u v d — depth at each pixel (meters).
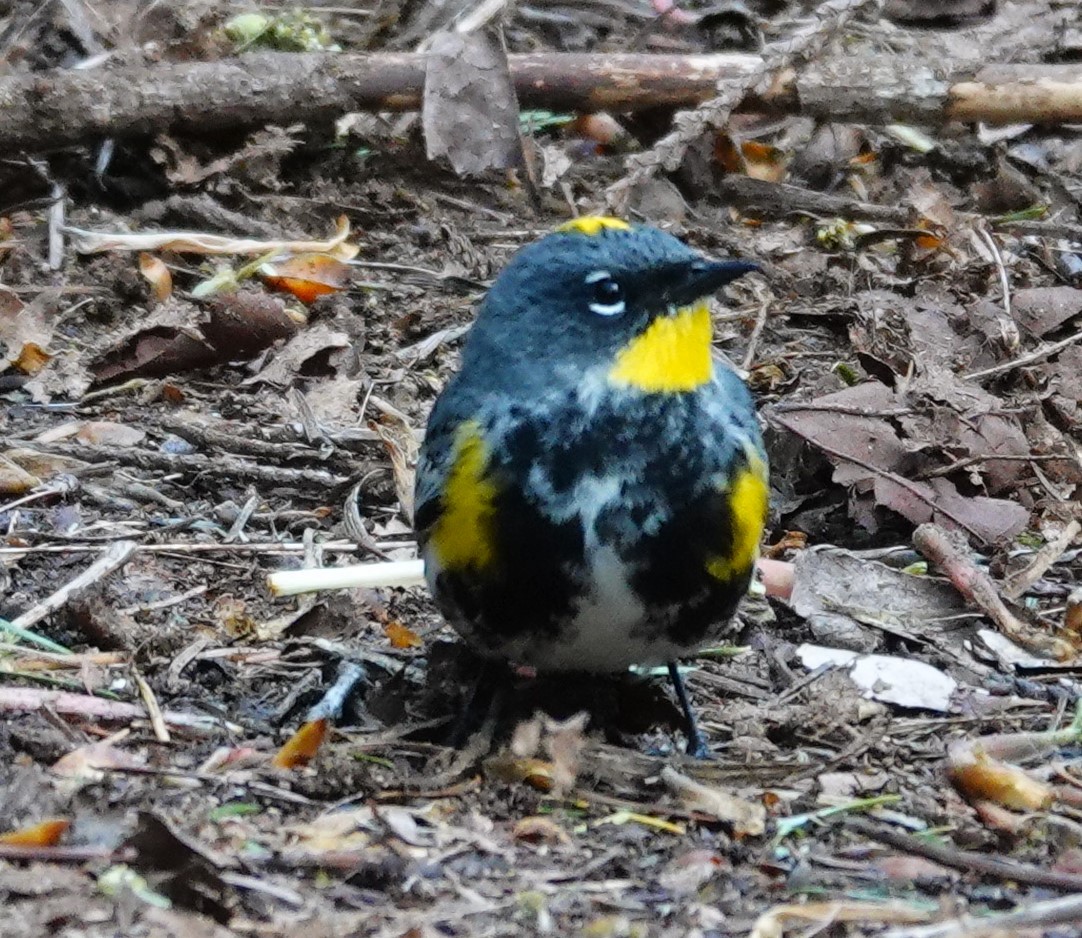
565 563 8.29
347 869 7.40
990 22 19.66
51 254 14.65
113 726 8.90
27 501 11.40
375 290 14.66
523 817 8.14
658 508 8.27
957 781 8.55
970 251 15.32
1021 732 9.31
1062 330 14.12
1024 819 8.26
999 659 10.17
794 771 8.71
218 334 13.27
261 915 7.01
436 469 8.57
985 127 17.80
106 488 11.65
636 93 16.12
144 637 9.75
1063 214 16.89
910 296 14.68
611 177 16.97
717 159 16.72
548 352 8.38
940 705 9.61
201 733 8.90
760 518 8.60
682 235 15.80
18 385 13.00
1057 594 11.02
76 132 15.34
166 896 7.00
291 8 18.61
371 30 18.47
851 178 17.36
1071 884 7.58
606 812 8.24
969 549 11.26
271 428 12.51
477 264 15.10
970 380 12.91
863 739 9.05
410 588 10.75
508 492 8.27
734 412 8.54
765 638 10.33
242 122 15.79
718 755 9.05
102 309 14.02
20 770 8.11
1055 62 19.14
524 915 7.14
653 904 7.32
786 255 15.56
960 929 6.72
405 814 8.02
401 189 16.45
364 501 11.84
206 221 15.42
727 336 14.12
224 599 10.40
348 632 10.23
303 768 8.47
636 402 8.28
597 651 8.61
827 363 13.65
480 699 9.45
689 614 8.48
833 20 16.12
